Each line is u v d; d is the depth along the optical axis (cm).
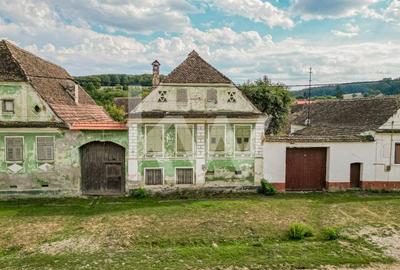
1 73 1983
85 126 2039
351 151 2223
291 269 1075
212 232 1449
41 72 2352
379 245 1306
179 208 1794
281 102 3656
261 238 1400
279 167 2195
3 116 1986
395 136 2238
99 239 1371
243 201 1955
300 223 1528
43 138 2020
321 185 2273
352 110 2853
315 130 2928
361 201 1967
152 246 1323
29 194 2023
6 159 2003
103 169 2111
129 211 1742
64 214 1698
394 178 2253
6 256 1223
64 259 1156
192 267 1079
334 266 1100
